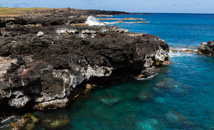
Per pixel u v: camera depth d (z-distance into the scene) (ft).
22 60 70.33
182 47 192.75
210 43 162.71
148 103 76.18
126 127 60.34
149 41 115.55
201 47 167.73
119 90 88.07
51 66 68.13
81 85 86.02
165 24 476.95
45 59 71.97
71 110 68.74
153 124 62.03
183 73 112.98
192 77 106.22
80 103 74.43
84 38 102.63
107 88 90.12
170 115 67.41
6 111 61.72
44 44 79.77
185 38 248.11
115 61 91.76
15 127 56.54
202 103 76.13
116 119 64.64
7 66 65.98
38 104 66.74
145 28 360.28
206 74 111.24
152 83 96.99
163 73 112.78
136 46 102.42
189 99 79.71
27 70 63.57
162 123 62.64
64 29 121.80
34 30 123.95
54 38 86.07
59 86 67.41
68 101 72.59
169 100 78.79
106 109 70.79
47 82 65.92
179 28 374.63
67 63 69.21
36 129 56.90
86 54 86.69
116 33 122.72
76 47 86.69
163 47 134.00
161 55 129.18
